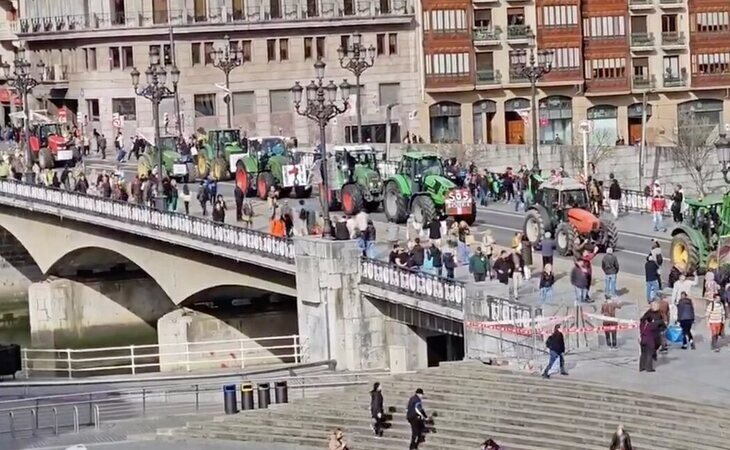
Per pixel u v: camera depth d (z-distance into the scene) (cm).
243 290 10300
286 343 10325
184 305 10325
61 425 7312
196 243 9906
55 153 13975
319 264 8512
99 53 16662
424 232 9300
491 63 17000
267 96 16712
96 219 11050
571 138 17150
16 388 8244
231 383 7625
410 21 16888
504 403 6203
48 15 17325
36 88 17512
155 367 10569
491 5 16925
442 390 6506
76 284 12175
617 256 8756
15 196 12000
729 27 17488
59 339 12200
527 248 8038
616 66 17225
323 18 16662
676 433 5644
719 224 7794
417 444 6078
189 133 16238
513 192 11181
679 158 13888
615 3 17150
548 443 5797
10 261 13862
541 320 6725
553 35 16975
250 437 6638
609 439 5725
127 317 12275
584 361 6569
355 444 6297
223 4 16562
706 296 7206
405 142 14775
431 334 8325
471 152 13725
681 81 17412
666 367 6372
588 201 9069
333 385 7400
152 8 16512
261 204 11069
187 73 16475
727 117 17612
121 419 7369
